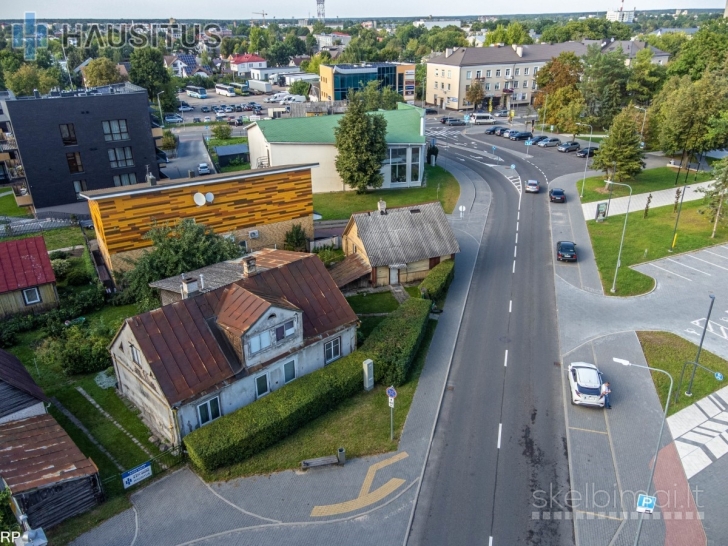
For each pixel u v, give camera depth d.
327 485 25.62
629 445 27.94
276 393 29.55
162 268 39.59
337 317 33.91
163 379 26.80
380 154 68.56
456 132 106.88
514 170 79.31
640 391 31.94
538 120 108.38
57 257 51.16
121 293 43.06
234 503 24.67
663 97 80.12
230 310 29.73
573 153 87.94
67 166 62.53
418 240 46.19
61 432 26.59
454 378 33.47
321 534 23.22
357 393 32.06
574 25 174.12
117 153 65.06
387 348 33.72
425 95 137.62
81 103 61.31
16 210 66.25
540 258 50.41
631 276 46.03
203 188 47.00
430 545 22.73
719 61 90.12
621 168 65.69
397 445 28.08
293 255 37.06
